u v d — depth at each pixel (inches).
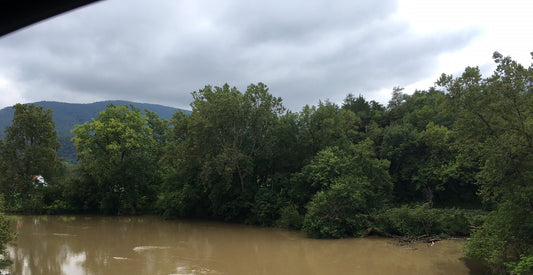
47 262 845.2
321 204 1144.2
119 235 1224.2
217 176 1457.9
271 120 1472.7
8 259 860.6
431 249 947.3
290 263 836.6
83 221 1578.5
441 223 1072.8
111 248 1009.5
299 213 1355.8
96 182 1807.3
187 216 1658.5
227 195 1502.2
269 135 1483.8
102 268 791.7
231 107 1378.0
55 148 1923.0
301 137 1492.4
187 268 794.2
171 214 1624.0
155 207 1763.0
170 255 923.4
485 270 733.3
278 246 1034.1
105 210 1766.7
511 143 577.9
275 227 1364.4
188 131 1451.8
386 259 855.1
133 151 1740.9
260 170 1512.1
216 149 1441.9
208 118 1385.3
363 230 1139.3
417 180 1710.1
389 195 1434.5
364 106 2455.7
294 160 1496.1
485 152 603.8
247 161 1413.6
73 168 1831.9
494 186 633.6
